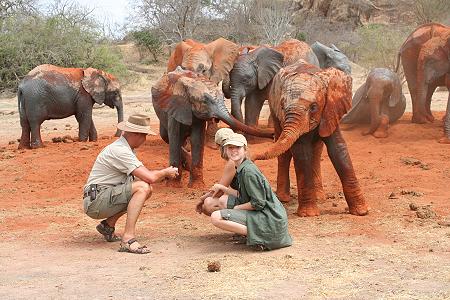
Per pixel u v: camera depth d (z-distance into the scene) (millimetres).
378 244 7781
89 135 17656
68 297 6211
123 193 7844
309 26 49938
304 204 9367
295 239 8094
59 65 33250
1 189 12000
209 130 15727
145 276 6793
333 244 7816
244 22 49375
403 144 14883
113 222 8273
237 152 7664
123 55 46344
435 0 41469
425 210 9031
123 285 6516
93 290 6395
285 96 8930
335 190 11148
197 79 11273
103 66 34656
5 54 32188
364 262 7066
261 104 16578
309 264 7035
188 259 7387
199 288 6352
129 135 7957
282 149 8594
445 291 6102
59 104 16750
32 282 6699
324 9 55250
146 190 7852
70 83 16922
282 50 16812
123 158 7836
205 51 15047
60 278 6805
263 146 15133
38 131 16547
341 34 49156
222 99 11172
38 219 9609
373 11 53719
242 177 7605
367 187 11094
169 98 11406
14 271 7109
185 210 9945
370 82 15992
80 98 17062
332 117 8961
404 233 8219
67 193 11523
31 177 12938
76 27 34375
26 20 34219
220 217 7566
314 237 8172
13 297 6246
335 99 8977
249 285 6402
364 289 6211
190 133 11922
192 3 48969
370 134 15961
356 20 53969
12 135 19922
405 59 17797
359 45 41562
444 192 10547
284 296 6078
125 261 7395
